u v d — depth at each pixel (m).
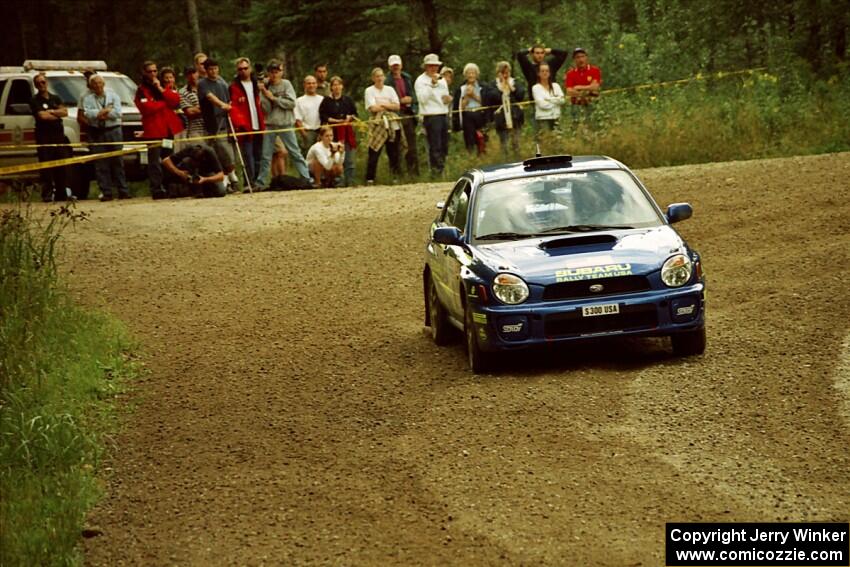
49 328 43.62
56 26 169.38
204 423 36.00
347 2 116.62
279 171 90.81
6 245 49.09
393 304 51.50
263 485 30.02
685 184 73.81
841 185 68.19
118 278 58.66
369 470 30.27
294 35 118.69
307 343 45.31
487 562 23.89
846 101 92.50
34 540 26.80
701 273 38.25
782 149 86.25
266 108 87.00
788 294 45.69
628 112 93.38
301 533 26.56
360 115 118.38
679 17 120.31
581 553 23.94
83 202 86.38
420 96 89.81
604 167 42.34
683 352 38.28
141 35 149.62
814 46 109.81
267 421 35.59
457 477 28.97
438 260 42.94
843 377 34.59
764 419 31.50
